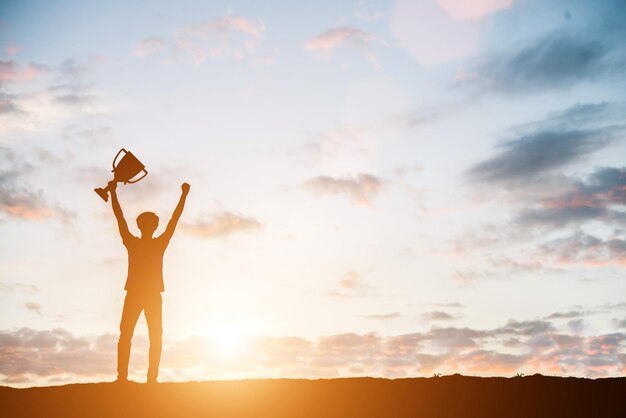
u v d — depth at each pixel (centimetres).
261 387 1098
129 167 1109
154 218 1077
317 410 987
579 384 1118
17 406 976
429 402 1028
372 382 1141
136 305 1050
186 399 1018
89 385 1070
